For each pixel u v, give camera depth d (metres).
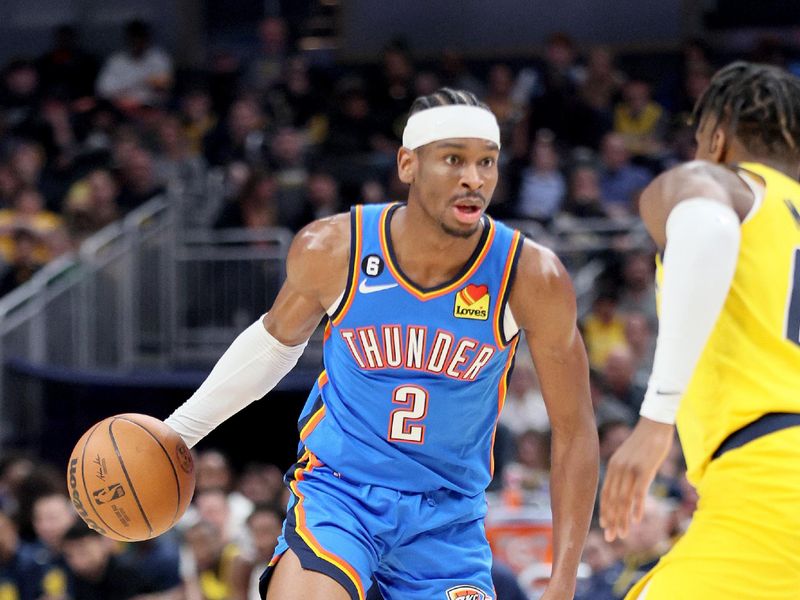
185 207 16.25
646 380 12.53
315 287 4.40
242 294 14.74
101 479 4.41
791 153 4.21
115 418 4.54
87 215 15.45
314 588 4.14
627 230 14.44
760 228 3.95
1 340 13.23
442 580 4.48
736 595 3.80
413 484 4.41
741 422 3.86
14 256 14.88
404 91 18.05
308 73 19.50
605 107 17.83
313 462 4.50
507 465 11.53
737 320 3.93
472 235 4.27
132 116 18.77
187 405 4.68
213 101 19.31
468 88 18.33
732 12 20.34
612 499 3.76
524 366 12.35
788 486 3.76
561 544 4.38
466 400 4.35
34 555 9.70
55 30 21.89
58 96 19.59
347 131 17.31
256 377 4.61
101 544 9.53
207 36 22.30
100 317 14.27
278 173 16.45
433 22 21.30
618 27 20.67
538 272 4.29
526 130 16.89
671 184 3.89
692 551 3.89
